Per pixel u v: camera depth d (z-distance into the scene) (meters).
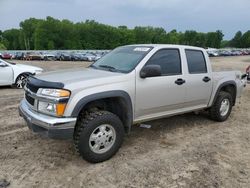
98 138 3.95
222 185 3.51
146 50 4.69
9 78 10.22
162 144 4.77
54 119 3.61
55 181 3.53
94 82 3.92
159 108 4.73
